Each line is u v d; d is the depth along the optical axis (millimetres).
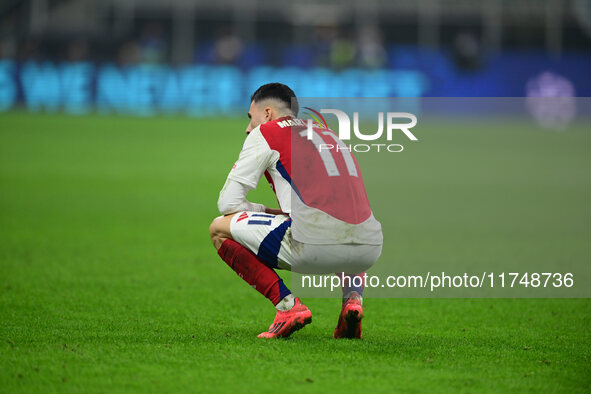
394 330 16328
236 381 12023
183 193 40406
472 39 95062
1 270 22344
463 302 19281
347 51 94688
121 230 29859
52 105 86500
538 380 12469
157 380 12031
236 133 71312
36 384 11805
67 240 27547
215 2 99188
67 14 101125
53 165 50188
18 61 87250
